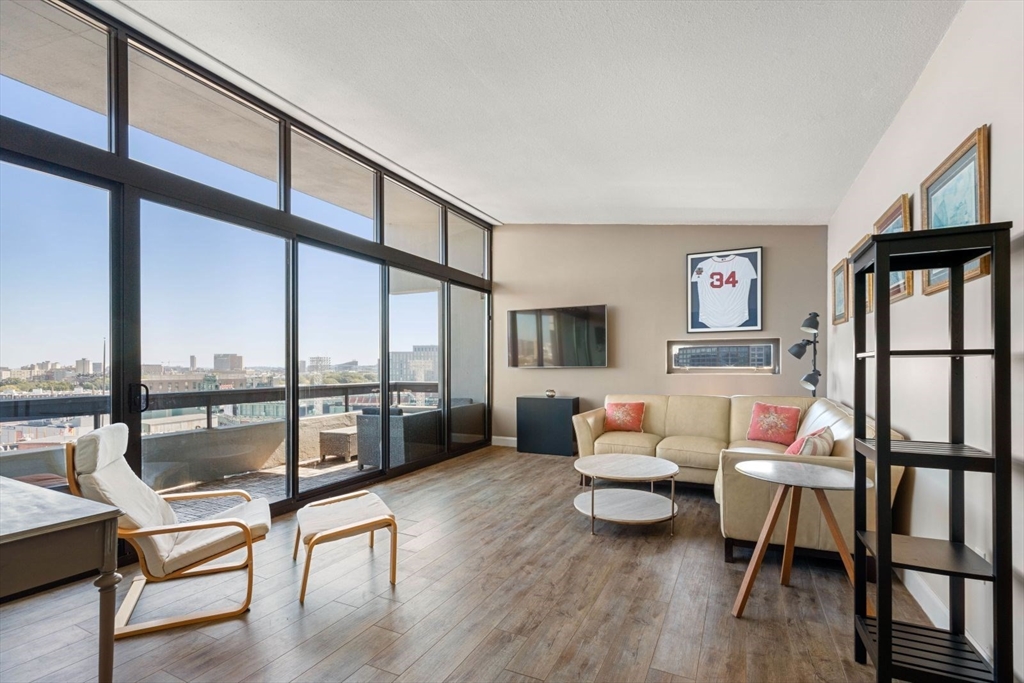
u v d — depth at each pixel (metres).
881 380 1.53
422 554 2.85
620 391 5.88
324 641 1.96
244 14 2.42
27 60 2.30
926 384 2.28
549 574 2.59
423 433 5.17
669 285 5.70
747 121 2.85
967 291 1.87
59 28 2.41
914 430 2.42
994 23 1.67
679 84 2.53
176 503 2.91
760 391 5.27
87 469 1.90
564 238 6.21
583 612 2.20
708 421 4.82
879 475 1.53
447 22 2.28
